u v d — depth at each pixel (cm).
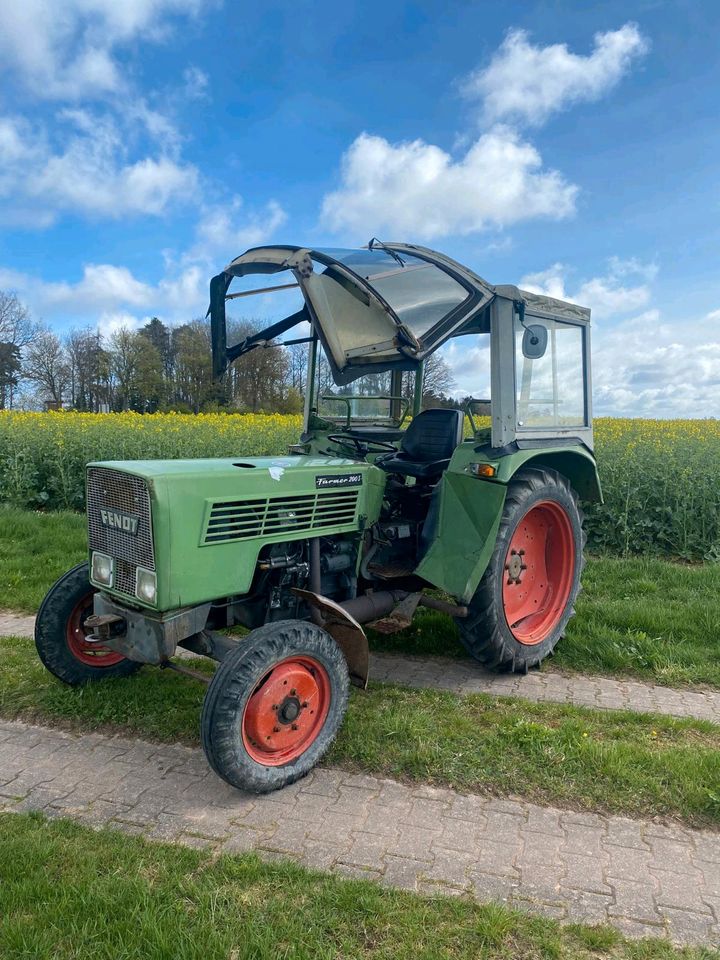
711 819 278
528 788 299
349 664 346
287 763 301
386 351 335
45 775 311
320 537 373
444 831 270
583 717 365
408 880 240
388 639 479
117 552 317
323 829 271
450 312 347
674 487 738
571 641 467
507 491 412
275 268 354
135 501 301
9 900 223
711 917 225
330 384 481
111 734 349
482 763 315
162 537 293
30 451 977
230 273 382
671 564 634
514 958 205
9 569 624
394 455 462
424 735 337
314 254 332
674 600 541
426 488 438
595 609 514
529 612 446
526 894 234
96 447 998
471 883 239
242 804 288
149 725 353
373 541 403
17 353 4984
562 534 459
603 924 221
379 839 264
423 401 495
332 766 319
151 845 257
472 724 351
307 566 360
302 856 253
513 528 406
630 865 251
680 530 726
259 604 357
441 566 389
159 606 296
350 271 325
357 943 208
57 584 382
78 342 4909
